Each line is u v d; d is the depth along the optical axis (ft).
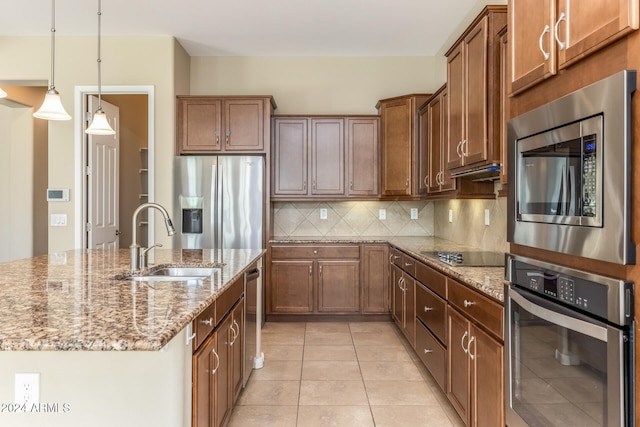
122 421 4.01
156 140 13.05
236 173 12.80
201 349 5.04
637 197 3.07
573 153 3.75
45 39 13.03
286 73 14.96
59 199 12.96
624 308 3.17
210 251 9.79
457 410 6.95
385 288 13.44
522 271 4.70
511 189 4.97
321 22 12.11
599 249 3.41
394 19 11.91
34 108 15.75
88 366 3.98
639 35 3.04
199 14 11.57
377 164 14.05
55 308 4.19
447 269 7.34
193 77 14.84
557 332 4.05
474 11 11.13
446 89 10.18
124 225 16.40
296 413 7.56
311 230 15.07
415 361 10.12
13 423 3.91
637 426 3.16
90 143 13.28
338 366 9.80
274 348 11.05
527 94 4.75
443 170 10.59
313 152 13.98
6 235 15.51
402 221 15.17
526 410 4.64
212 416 5.55
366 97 15.02
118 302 4.45
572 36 3.83
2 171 15.53
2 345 3.18
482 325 5.96
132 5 10.99
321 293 13.44
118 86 13.02
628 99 3.10
